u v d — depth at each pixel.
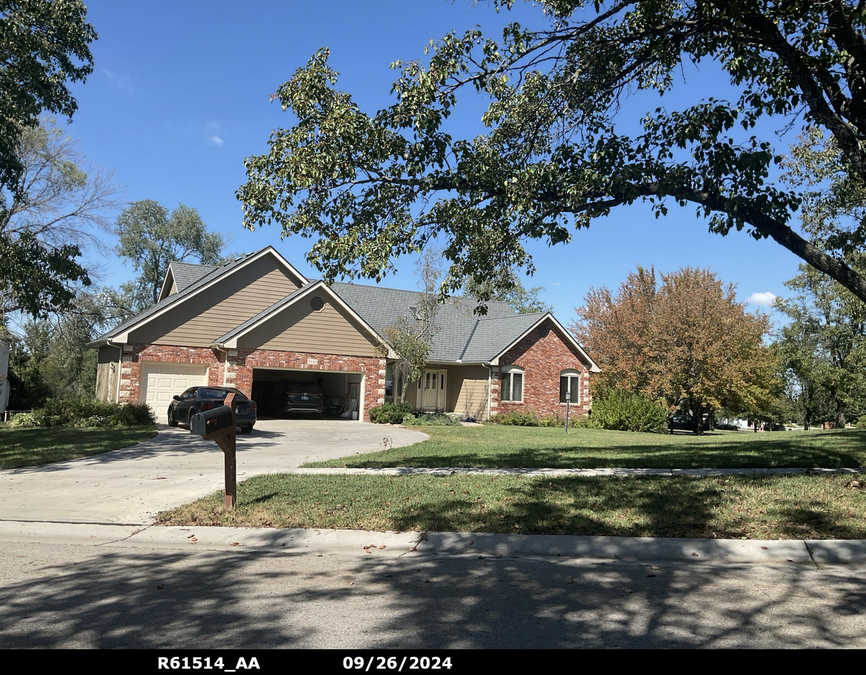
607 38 11.57
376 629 4.68
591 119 12.08
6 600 5.36
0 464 13.19
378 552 7.24
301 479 10.93
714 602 5.36
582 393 32.91
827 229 15.84
